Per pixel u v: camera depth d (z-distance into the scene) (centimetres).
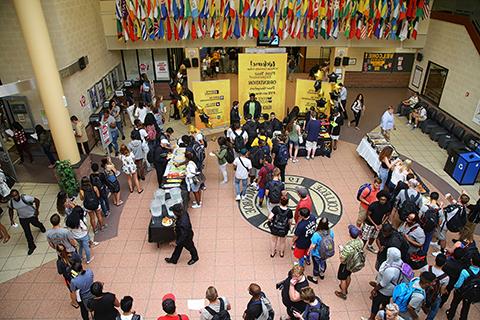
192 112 1516
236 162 965
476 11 1315
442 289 600
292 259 823
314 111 1260
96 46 1384
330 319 684
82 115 1249
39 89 968
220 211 980
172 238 838
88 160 1135
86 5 1294
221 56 2158
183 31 1414
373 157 1124
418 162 1229
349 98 1791
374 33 1428
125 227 928
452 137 1326
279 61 1354
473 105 1294
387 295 612
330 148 1259
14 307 721
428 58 1617
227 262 815
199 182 955
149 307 709
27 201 821
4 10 1066
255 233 902
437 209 786
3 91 916
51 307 721
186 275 782
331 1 1350
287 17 1395
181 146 1094
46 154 1170
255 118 1324
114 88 1597
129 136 1419
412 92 1789
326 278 770
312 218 725
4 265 823
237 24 1403
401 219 792
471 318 696
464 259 627
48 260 838
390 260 606
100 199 916
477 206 812
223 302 551
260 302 550
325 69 1669
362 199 852
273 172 901
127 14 1355
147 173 1159
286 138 1149
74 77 1197
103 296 564
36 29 905
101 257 834
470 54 1312
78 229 775
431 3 1443
